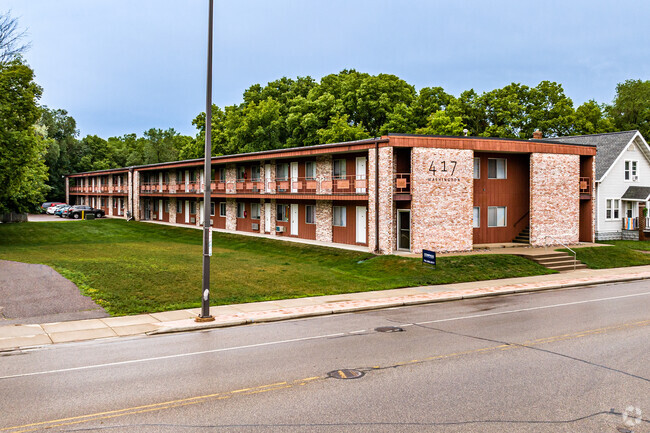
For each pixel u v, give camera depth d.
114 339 13.59
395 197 28.30
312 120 60.56
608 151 42.12
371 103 59.94
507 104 62.69
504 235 33.12
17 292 18.33
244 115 70.31
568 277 24.98
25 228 47.34
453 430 7.54
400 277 23.94
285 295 19.72
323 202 35.81
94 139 99.25
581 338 13.21
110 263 24.39
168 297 18.47
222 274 23.14
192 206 53.00
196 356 11.77
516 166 33.41
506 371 10.39
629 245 37.31
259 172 42.38
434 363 10.98
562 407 8.43
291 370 10.54
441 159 28.83
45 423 7.85
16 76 34.72
